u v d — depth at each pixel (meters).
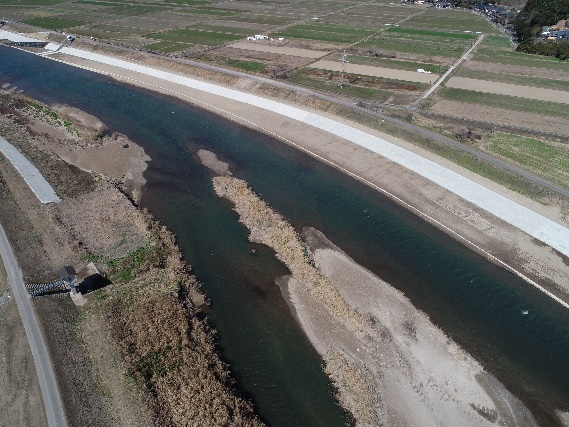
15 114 73.75
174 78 88.06
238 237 48.84
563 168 56.88
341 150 64.31
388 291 41.94
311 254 46.28
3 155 60.38
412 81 85.12
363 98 77.25
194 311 39.53
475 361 35.75
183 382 32.56
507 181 54.78
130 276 41.97
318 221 51.38
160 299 39.25
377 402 32.44
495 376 34.69
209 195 55.75
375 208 53.41
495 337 37.78
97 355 34.12
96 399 31.08
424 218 51.53
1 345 34.38
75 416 29.80
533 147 61.75
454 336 37.84
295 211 53.00
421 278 43.66
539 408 32.53
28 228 46.97
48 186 54.62
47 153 62.25
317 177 59.25
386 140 64.62
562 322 39.16
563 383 34.25
